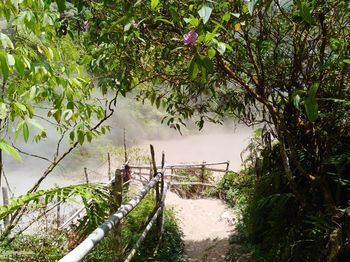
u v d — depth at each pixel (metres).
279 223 3.38
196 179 9.81
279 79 2.76
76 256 1.71
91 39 2.41
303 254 2.84
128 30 1.98
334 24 2.39
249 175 6.22
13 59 1.66
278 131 2.67
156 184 4.72
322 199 2.96
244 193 6.35
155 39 2.33
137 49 2.48
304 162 3.29
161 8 2.01
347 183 2.78
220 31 2.08
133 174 9.05
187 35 1.47
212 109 3.36
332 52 2.42
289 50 2.88
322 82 2.57
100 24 2.33
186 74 2.91
